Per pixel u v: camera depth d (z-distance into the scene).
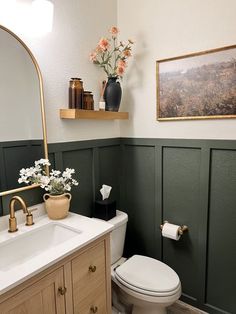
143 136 2.03
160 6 1.81
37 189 1.53
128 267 1.73
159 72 1.85
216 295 1.79
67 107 1.68
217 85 1.61
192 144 1.76
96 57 1.86
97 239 1.31
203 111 1.68
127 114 2.03
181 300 1.96
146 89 1.96
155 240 2.06
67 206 1.51
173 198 1.92
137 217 2.16
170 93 1.82
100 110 1.81
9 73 1.34
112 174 2.14
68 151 1.73
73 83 1.62
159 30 1.83
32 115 1.46
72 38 1.68
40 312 1.04
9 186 1.37
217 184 1.70
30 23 1.42
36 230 1.36
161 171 1.95
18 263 1.25
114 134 2.12
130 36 1.99
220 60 1.58
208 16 1.61
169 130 1.87
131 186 2.17
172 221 1.95
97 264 1.34
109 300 1.45
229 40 1.55
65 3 1.62
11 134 1.37
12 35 1.33
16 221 1.36
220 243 1.73
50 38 1.54
